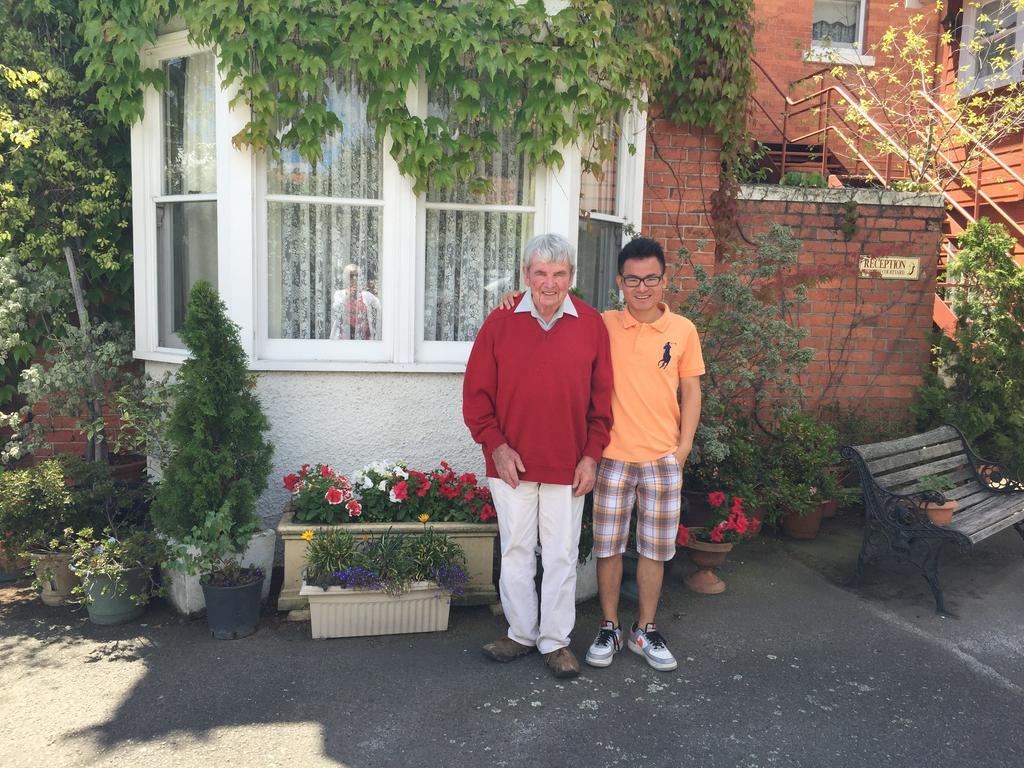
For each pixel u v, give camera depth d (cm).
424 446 463
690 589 446
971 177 827
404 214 445
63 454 454
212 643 366
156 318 485
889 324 605
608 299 523
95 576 371
